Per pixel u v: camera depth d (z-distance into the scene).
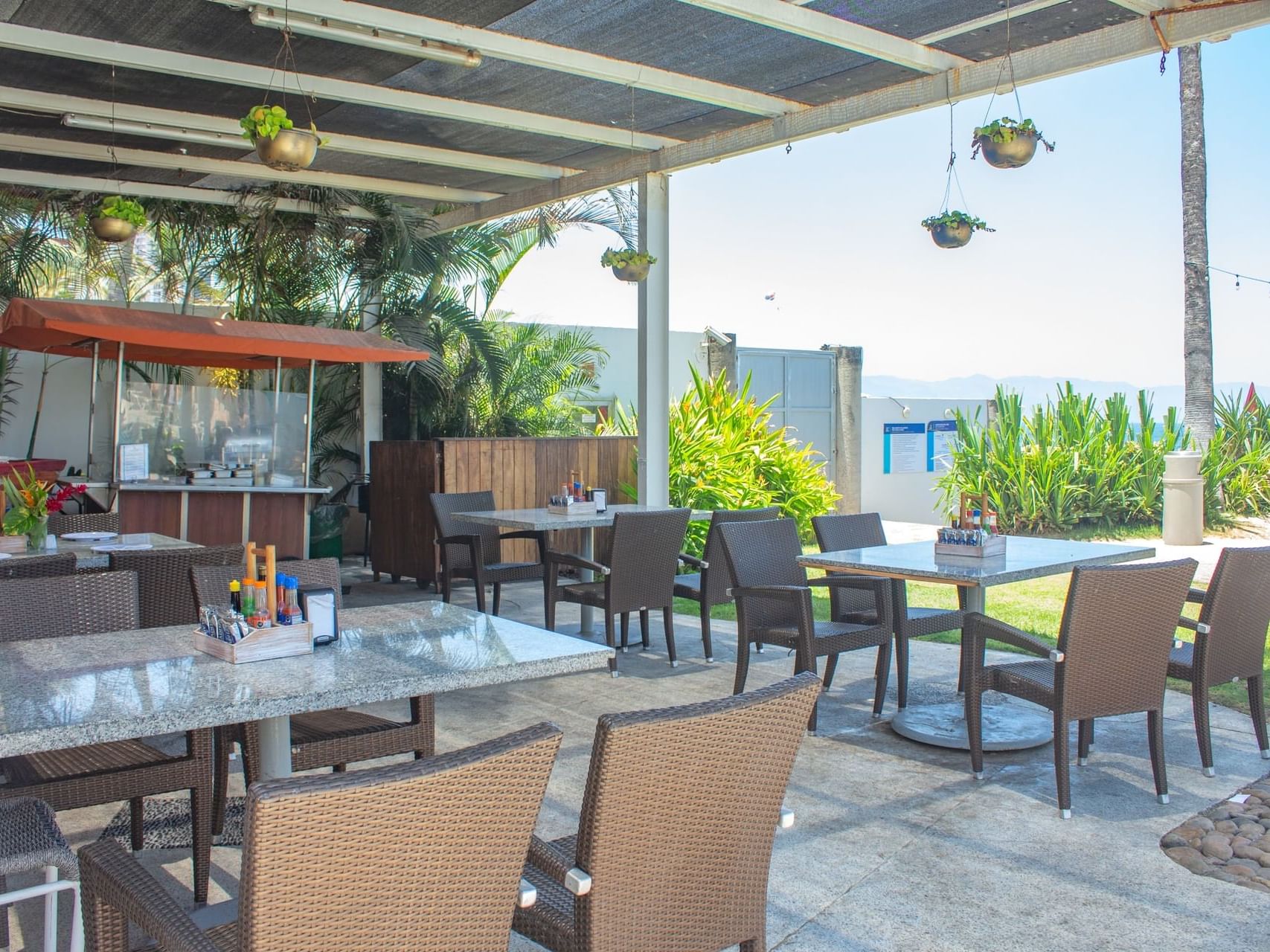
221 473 8.12
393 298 11.32
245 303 11.09
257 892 1.48
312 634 2.65
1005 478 13.27
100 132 7.94
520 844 1.76
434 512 7.12
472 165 8.70
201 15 5.61
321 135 8.05
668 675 5.88
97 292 12.30
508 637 2.81
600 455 9.99
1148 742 4.06
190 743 2.96
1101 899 3.07
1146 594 3.68
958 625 5.20
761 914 2.12
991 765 4.26
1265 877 3.20
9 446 10.88
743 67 6.41
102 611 3.22
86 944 1.98
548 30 5.82
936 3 5.34
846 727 4.80
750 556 5.02
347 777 1.54
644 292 8.51
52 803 2.71
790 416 14.56
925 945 2.81
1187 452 12.02
